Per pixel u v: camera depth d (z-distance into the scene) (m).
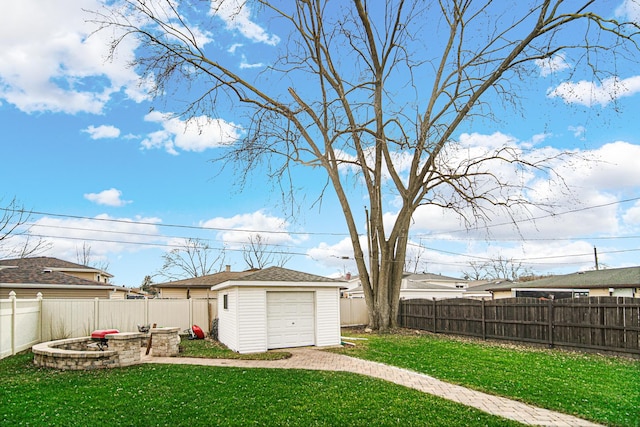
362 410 6.66
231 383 8.37
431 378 9.22
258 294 13.59
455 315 18.81
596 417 6.53
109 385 8.14
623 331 12.64
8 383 8.33
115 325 17.66
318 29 18.75
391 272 19.91
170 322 18.72
